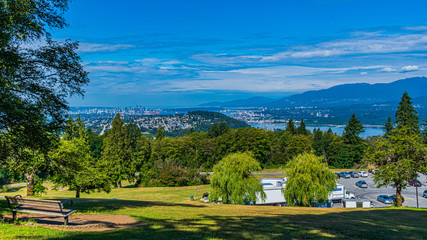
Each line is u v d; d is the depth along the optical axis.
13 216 12.38
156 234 10.65
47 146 16.56
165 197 52.19
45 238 9.27
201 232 11.44
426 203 44.94
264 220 15.60
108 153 68.44
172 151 92.81
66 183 39.66
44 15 15.20
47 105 15.59
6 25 13.24
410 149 31.41
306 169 35.97
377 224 15.99
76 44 16.47
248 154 39.31
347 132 93.88
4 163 18.73
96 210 16.78
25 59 15.34
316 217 18.11
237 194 36.16
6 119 14.11
